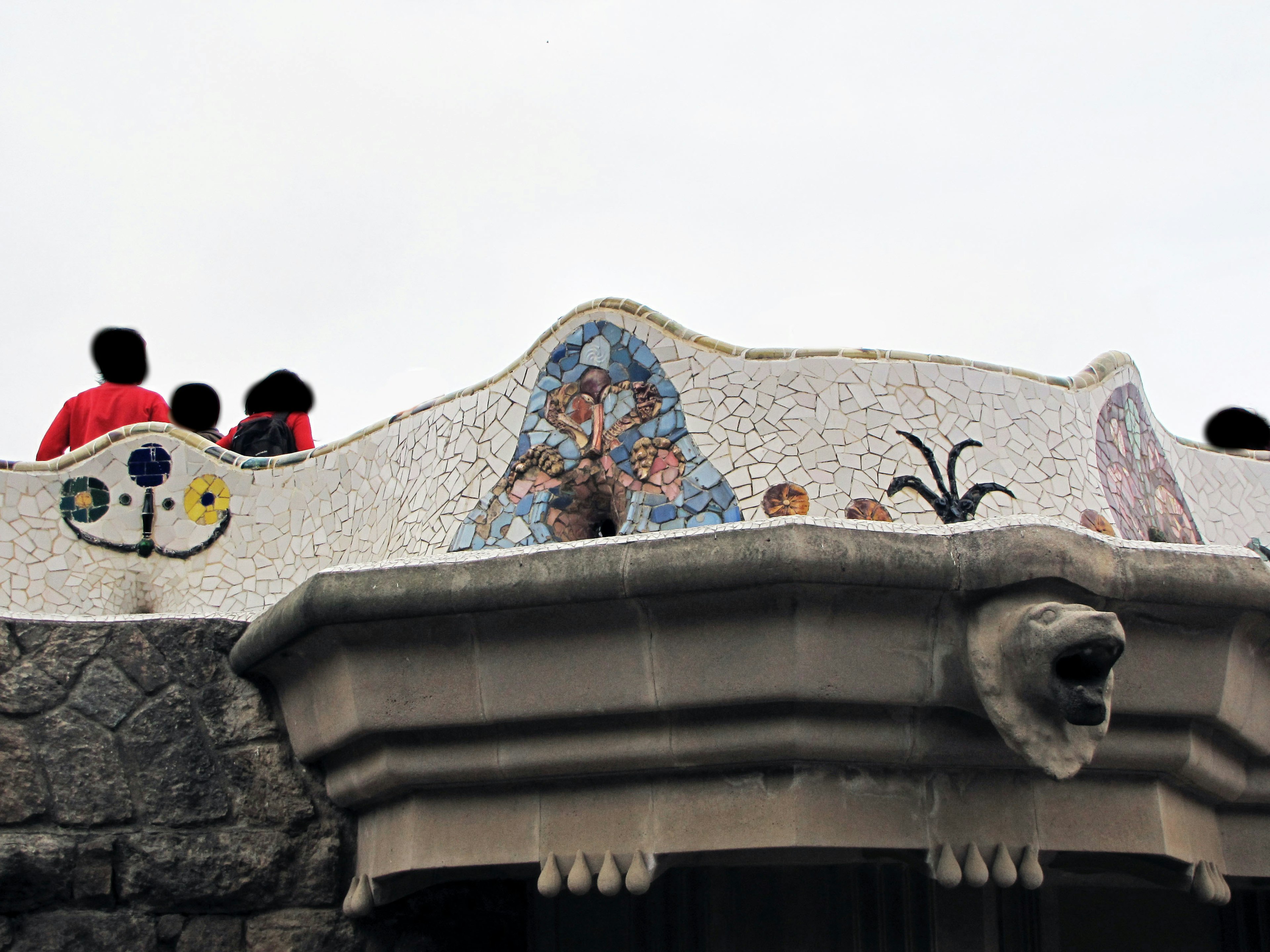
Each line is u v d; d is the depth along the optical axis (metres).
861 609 5.57
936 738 5.77
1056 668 5.34
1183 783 6.20
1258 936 7.66
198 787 6.54
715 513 6.25
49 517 7.77
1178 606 5.80
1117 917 7.55
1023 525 5.59
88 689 6.54
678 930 7.08
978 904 6.88
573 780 6.05
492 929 7.03
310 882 6.59
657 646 5.70
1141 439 7.59
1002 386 6.72
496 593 5.77
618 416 6.61
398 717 6.10
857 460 6.33
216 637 6.81
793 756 5.64
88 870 6.27
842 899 6.93
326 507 7.85
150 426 8.07
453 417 7.19
